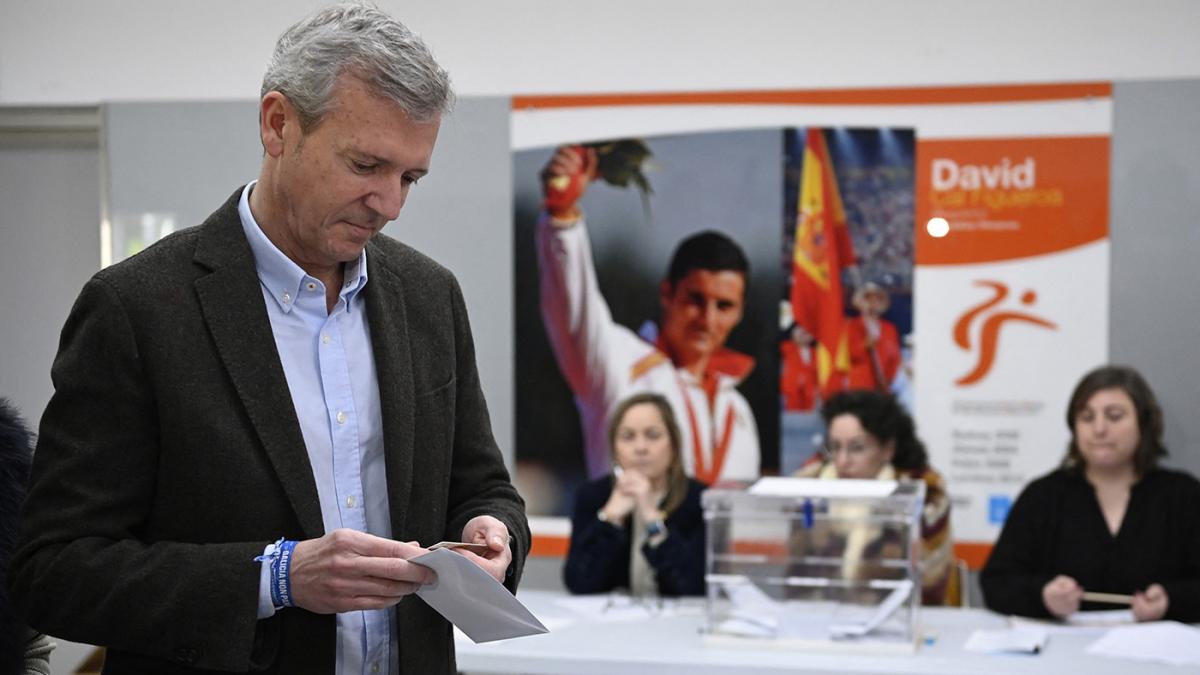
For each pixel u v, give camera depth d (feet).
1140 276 12.29
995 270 12.51
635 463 11.24
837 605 9.25
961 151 12.52
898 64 12.69
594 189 13.01
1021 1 12.49
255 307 4.15
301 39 3.93
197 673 4.08
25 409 14.08
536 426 13.20
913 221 12.61
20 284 14.05
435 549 3.79
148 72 13.53
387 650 4.38
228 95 13.48
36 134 13.85
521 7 13.15
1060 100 12.35
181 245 4.21
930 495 11.35
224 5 13.44
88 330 4.01
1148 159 12.24
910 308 12.64
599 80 13.07
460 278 13.24
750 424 12.85
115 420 3.99
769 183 12.78
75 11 13.55
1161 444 11.16
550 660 8.94
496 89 13.24
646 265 12.98
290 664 4.07
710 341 12.89
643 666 8.82
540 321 13.15
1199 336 12.19
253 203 4.30
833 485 9.69
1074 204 12.37
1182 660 8.68
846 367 12.72
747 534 9.37
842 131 12.67
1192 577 10.53
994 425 12.54
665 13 12.95
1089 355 12.39
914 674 8.50
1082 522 10.82
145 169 13.35
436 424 4.46
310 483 4.09
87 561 3.86
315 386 4.25
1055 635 9.67
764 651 9.06
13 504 4.86
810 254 12.75
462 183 13.19
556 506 13.20
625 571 11.09
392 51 3.84
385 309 4.41
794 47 12.81
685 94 12.87
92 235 13.93
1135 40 12.34
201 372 4.04
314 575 3.76
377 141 3.84
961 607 11.41
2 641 4.75
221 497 4.00
